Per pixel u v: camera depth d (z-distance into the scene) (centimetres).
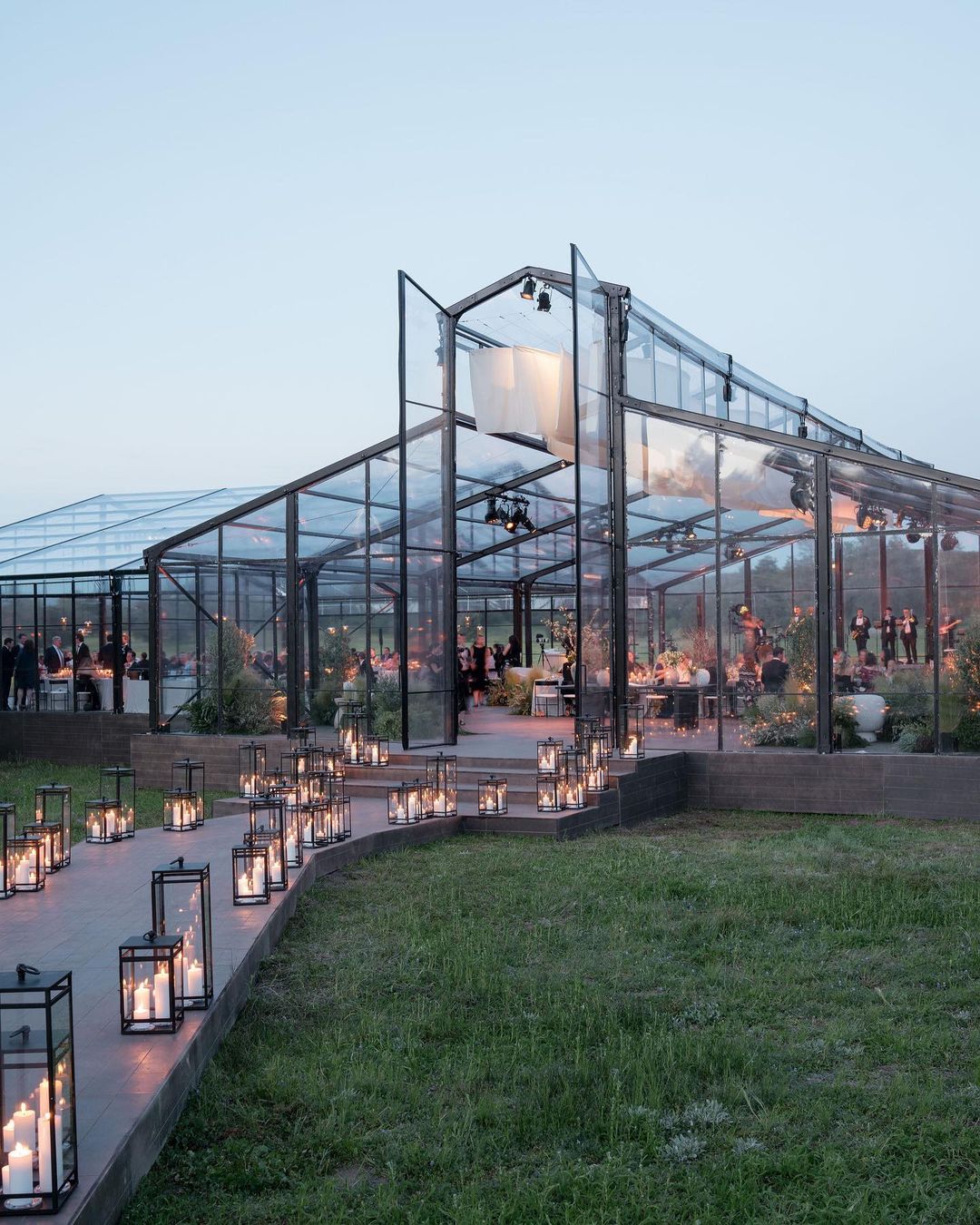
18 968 427
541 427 1889
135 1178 483
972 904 990
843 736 1659
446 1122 561
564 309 1880
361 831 1304
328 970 819
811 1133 550
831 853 1255
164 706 2067
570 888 1076
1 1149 412
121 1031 602
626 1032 692
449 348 1925
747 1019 719
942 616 1612
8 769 2272
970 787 1551
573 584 3183
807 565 1675
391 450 1925
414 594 1788
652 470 1777
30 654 2462
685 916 973
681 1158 524
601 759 1534
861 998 752
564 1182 499
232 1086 599
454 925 943
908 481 1627
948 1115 570
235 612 2020
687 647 1747
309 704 1980
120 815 1245
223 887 995
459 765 1684
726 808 1684
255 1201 485
